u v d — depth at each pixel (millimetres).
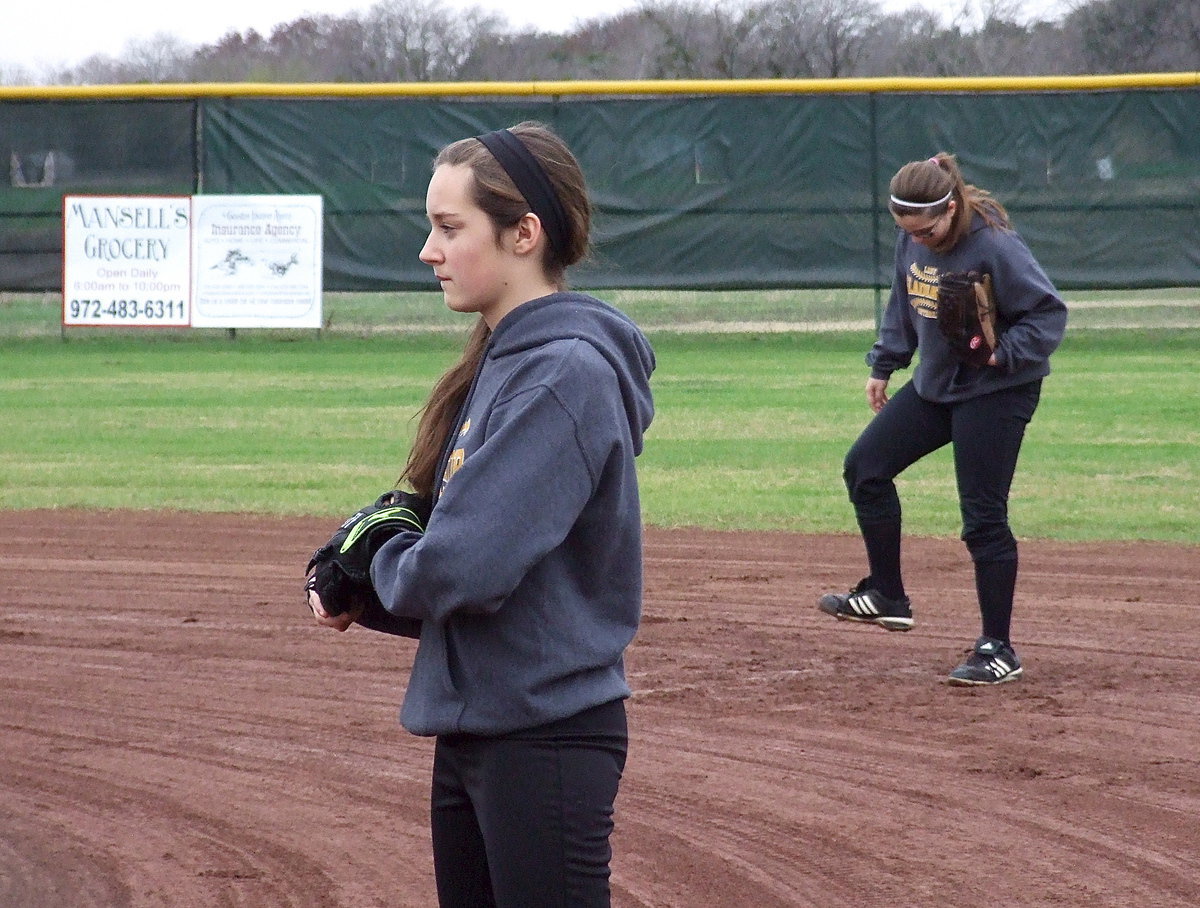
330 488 29109
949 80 51281
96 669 17438
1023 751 13969
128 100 52844
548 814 6453
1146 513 25859
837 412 38438
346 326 58188
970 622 19156
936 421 16391
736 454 32625
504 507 6105
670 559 23156
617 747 6688
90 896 10820
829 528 25406
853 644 18125
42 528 25875
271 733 14953
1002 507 16109
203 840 11984
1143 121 50562
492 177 6496
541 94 52531
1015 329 15570
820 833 11945
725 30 81312
